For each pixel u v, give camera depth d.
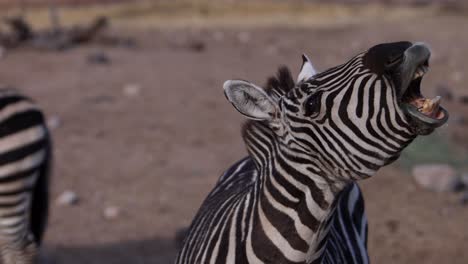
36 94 20.03
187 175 14.86
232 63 23.92
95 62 23.52
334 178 4.88
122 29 31.28
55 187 14.30
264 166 5.25
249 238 5.16
